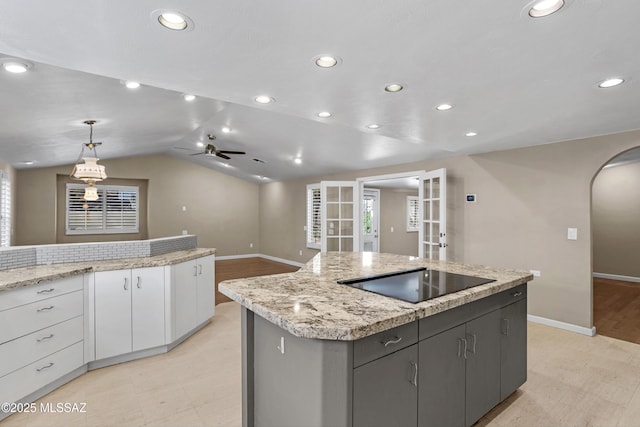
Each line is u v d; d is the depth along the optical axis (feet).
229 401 7.84
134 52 5.81
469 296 6.09
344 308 5.16
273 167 24.97
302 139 17.16
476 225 14.96
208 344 11.22
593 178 11.84
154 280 10.16
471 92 7.78
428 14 4.75
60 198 24.76
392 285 6.74
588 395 8.13
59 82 8.77
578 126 10.53
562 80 7.04
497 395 7.23
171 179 28.53
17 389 7.36
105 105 11.50
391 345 5.02
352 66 6.45
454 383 6.13
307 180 26.45
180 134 19.58
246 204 32.40
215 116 15.67
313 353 4.66
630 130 10.94
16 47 5.58
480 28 5.11
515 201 13.71
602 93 7.73
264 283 6.84
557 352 10.54
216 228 30.73
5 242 18.57
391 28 5.12
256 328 5.93
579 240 12.09
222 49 5.75
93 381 8.69
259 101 8.43
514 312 7.76
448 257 16.02
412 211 31.14
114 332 9.46
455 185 15.84
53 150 17.48
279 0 4.41
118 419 7.13
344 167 21.44
